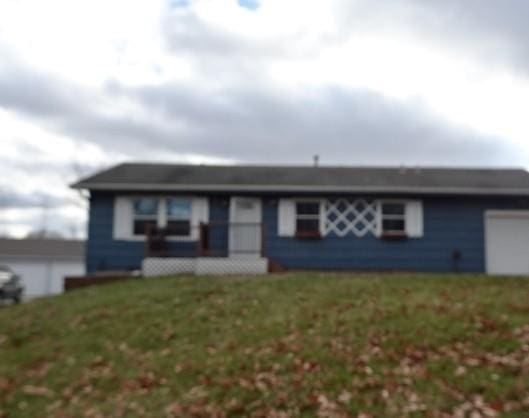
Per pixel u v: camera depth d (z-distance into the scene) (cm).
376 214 1869
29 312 1185
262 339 898
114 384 777
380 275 1480
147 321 1037
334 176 1973
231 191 1864
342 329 913
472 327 878
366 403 668
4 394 759
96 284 1582
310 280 1336
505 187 1822
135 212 1869
